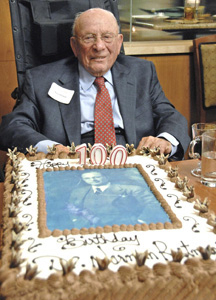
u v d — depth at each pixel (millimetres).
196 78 2992
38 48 2172
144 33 3051
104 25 1936
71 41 2066
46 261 880
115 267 857
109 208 1131
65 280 800
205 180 1337
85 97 2041
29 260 884
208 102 2975
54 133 1983
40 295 774
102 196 1208
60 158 1576
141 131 2082
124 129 2027
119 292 794
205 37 2932
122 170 1436
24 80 2154
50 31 2125
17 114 1992
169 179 1354
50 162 1529
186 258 885
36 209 1131
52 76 2061
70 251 920
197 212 1114
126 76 2111
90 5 2178
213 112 3078
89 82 2029
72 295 781
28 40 2168
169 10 3018
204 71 2924
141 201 1177
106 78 2059
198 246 942
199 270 832
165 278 816
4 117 2006
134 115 2053
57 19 2143
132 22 2998
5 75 2838
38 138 1792
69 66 2096
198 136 1471
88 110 2029
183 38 3137
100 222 1054
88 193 1229
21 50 2164
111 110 2008
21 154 1595
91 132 2039
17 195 1196
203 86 2947
